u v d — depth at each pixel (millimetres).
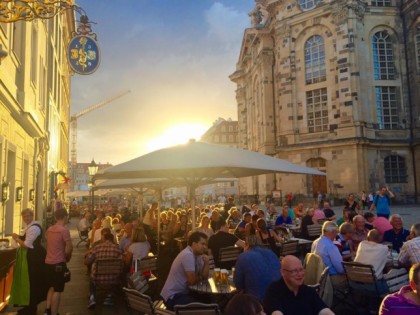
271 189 48688
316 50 43656
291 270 4809
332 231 8609
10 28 12977
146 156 9016
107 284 8711
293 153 43312
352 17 40844
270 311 4789
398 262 8109
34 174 19266
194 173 10602
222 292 6629
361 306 8367
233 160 8398
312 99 43562
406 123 41312
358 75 40250
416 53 41000
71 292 10742
